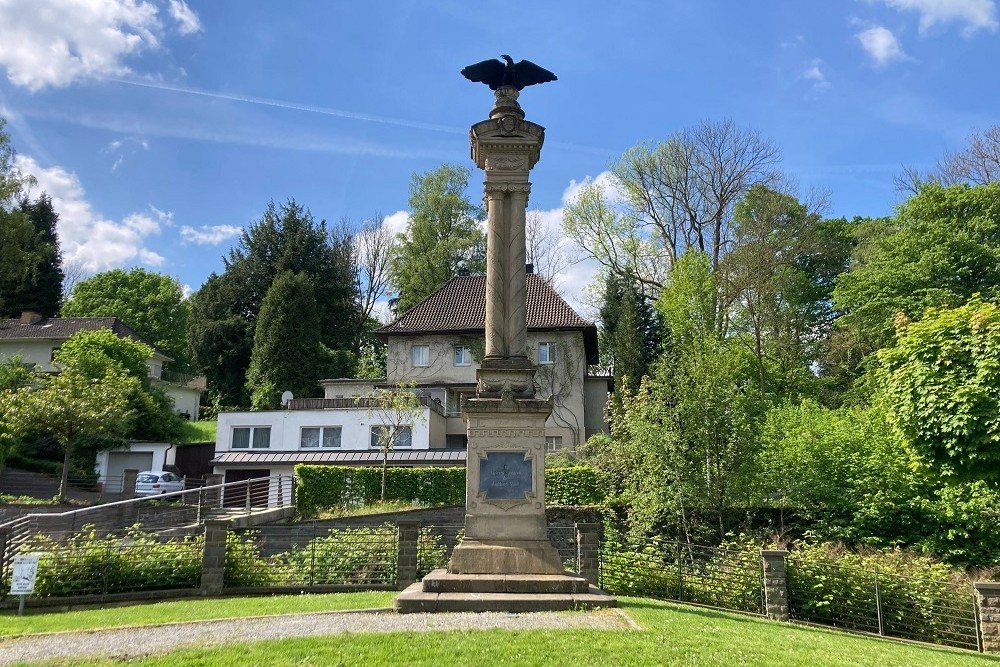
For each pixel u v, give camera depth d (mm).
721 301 41125
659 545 19469
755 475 22125
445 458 34781
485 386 13328
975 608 14789
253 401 52469
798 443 23828
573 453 33219
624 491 26109
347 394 45719
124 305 67875
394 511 25906
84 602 15492
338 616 10797
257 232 64188
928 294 34562
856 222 51938
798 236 44656
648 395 24047
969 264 35094
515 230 13914
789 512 23094
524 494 12742
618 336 44688
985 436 14539
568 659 8258
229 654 8500
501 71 14570
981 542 20531
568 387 42625
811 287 47969
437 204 61188
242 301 61625
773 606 15992
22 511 27594
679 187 45312
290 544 19031
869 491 22156
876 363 36375
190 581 16797
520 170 14102
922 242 36375
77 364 41469
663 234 46250
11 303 61312
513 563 12336
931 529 21219
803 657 8992
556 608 11125
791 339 45969
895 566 17250
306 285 56344
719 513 21797
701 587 17188
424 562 17594
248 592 16547
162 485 36250
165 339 69312
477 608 11070
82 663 8312
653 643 9008
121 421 32156
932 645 14086
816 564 16750
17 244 48156
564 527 20781
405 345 44875
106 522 26578
